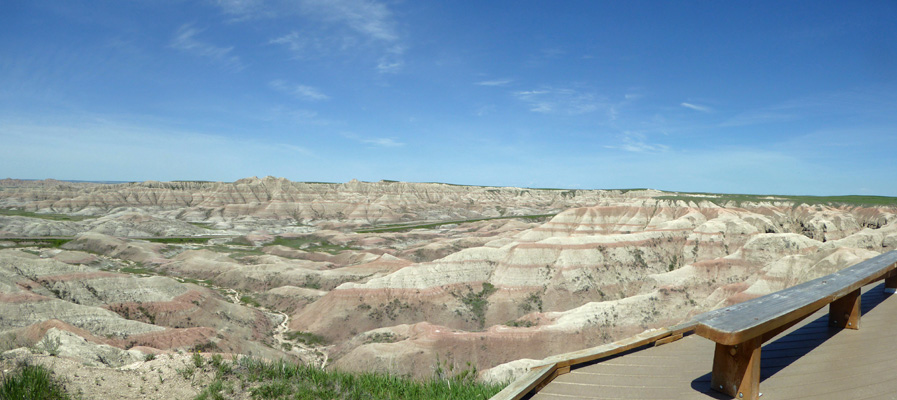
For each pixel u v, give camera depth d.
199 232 158.75
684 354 6.98
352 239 145.38
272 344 62.44
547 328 56.06
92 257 95.94
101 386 8.91
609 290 81.94
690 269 76.56
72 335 28.91
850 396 5.20
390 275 77.94
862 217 114.06
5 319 47.31
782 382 5.76
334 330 66.81
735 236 97.94
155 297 63.03
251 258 105.56
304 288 84.31
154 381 9.45
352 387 9.84
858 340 7.09
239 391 9.38
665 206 125.25
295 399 9.09
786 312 5.48
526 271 82.69
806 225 113.50
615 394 5.69
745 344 5.24
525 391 5.62
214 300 66.69
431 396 9.11
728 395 5.37
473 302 77.06
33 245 111.44
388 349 49.88
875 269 8.16
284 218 196.12
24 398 7.77
